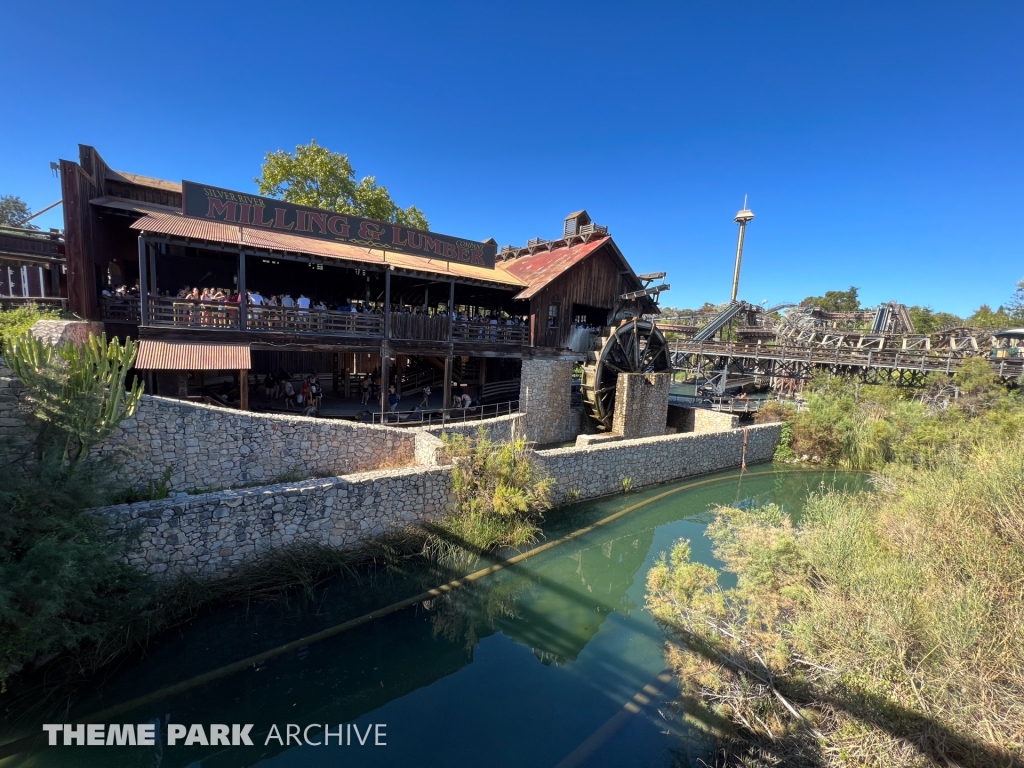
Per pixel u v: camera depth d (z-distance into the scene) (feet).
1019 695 14.20
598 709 19.84
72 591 18.29
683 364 103.40
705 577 23.98
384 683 21.75
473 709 19.97
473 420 52.31
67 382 21.57
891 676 15.87
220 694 20.20
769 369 99.86
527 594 28.89
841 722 15.85
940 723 14.19
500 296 66.59
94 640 19.83
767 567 24.35
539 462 38.65
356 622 24.50
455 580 28.73
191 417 30.30
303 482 28.37
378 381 60.95
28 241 44.73
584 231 68.90
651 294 70.23
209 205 41.98
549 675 21.98
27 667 18.65
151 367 34.22
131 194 50.52
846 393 69.92
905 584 18.83
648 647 23.98
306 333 42.11
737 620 21.91
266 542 26.25
